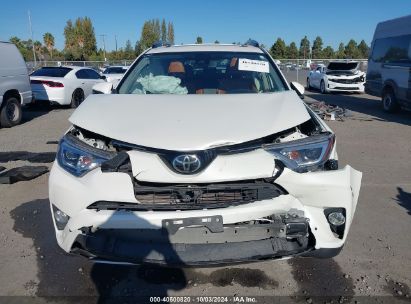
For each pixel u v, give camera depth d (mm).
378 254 3479
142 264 2594
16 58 10227
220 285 3043
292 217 2598
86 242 2629
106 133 2799
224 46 4637
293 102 3242
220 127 2760
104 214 2535
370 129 9445
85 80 14172
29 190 5125
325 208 2705
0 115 9773
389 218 4211
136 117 2951
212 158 2580
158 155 2619
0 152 7137
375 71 13227
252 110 3025
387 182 5379
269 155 2654
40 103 12945
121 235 2617
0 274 3207
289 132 2877
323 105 12070
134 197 2547
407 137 8477
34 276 3182
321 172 2697
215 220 2490
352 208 2758
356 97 17719
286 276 3152
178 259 2553
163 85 3926
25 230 3982
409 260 3383
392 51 12195
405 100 11469
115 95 3502
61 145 2861
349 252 3506
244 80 3986
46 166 6168
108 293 2963
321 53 87688
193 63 4211
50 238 3809
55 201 2738
